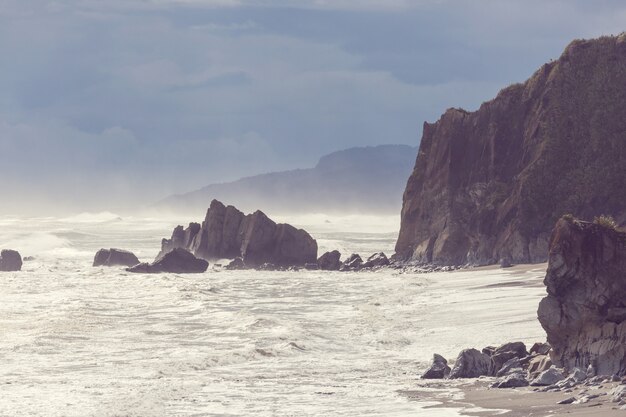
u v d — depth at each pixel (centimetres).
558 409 3428
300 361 5225
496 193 12769
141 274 12188
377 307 7856
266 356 5397
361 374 4769
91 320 6938
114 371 4872
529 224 12025
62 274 12125
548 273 4341
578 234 4306
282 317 7269
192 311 7606
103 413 3781
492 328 6050
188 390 4306
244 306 8094
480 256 12394
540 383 4066
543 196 12162
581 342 4262
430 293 8750
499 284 8850
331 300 8688
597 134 12400
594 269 4275
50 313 7306
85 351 5562
